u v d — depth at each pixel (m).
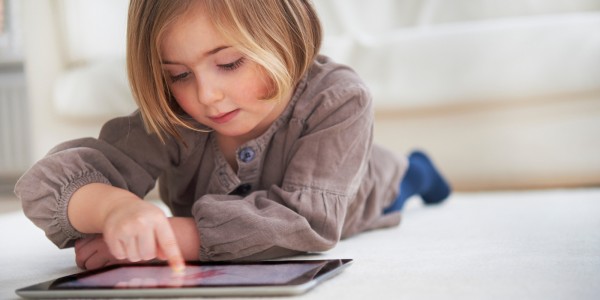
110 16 2.22
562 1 2.14
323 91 0.98
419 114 1.91
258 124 1.00
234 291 0.65
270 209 0.88
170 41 0.86
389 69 1.92
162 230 0.73
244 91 0.88
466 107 1.88
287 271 0.73
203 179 1.04
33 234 1.33
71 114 2.10
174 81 0.89
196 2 0.85
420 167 1.54
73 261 0.98
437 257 0.85
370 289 0.67
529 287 0.66
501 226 1.12
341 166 0.95
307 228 0.87
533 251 0.86
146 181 0.99
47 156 0.90
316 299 0.64
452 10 2.23
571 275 0.71
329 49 2.00
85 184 0.88
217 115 0.88
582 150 1.82
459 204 1.59
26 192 0.88
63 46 2.19
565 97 1.82
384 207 1.29
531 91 1.83
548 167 1.85
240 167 0.99
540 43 1.85
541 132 1.84
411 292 0.65
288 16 0.94
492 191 1.92
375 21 2.25
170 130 0.97
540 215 1.25
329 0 2.22
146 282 0.70
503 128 1.87
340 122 0.96
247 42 0.86
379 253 0.90
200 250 0.85
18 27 2.17
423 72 1.90
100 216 0.82
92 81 2.09
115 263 0.84
